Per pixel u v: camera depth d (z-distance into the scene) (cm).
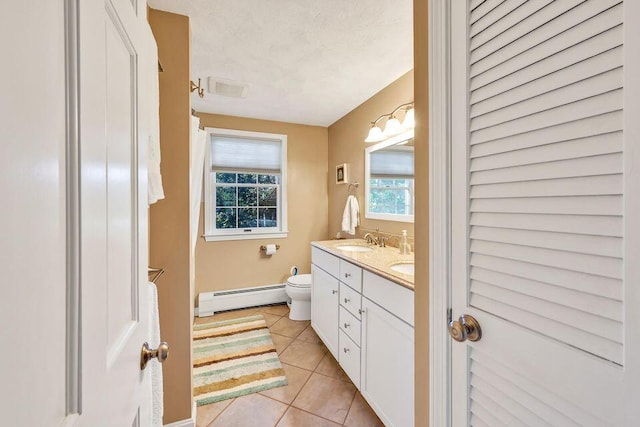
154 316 97
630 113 45
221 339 245
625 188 46
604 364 49
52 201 31
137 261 67
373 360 152
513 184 63
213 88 237
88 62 41
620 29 46
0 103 24
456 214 77
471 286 74
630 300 45
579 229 52
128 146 61
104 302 47
